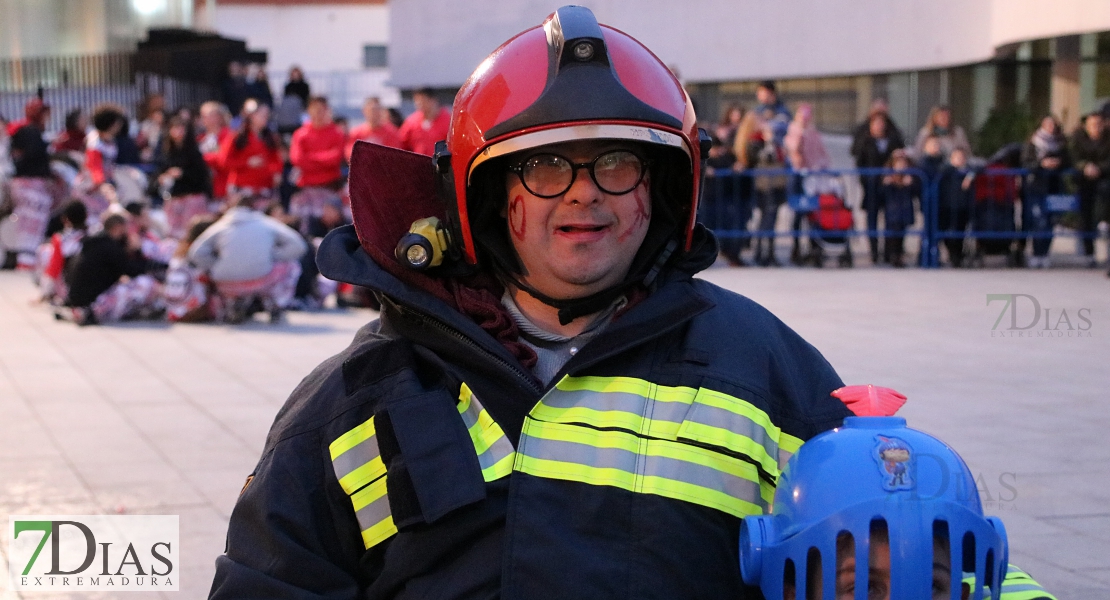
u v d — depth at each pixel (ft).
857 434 5.41
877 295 35.45
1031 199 41.86
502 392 6.21
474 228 6.55
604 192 6.15
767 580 5.52
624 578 5.73
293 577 6.07
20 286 41.14
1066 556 13.30
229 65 80.07
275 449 6.33
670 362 6.23
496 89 6.21
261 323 32.63
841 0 63.67
